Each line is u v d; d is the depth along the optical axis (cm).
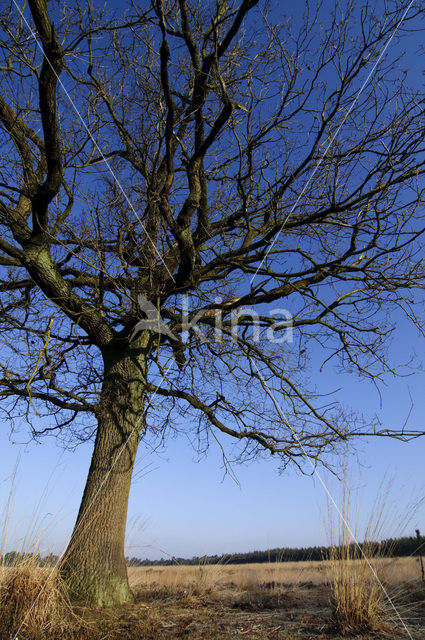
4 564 470
